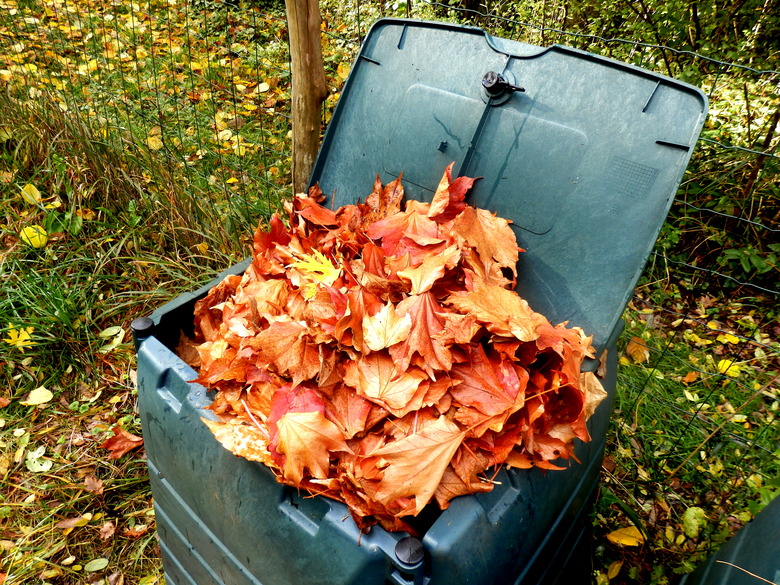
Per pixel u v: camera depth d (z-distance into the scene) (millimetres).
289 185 3230
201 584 1578
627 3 3285
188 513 1420
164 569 1797
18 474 2227
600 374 1387
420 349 1159
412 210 1517
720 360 2738
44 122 3275
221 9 5191
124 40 4754
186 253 2920
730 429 2307
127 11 5219
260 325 1364
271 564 1200
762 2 3031
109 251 2814
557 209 1419
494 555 1078
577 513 1469
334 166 1812
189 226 2936
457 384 1165
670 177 1286
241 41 4930
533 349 1180
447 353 1162
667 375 2600
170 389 1337
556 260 1416
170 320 1511
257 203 2988
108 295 2779
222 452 1228
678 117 1288
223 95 4109
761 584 1164
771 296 3033
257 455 1146
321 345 1208
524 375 1146
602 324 1346
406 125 1662
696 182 3242
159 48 4688
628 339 2682
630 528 1947
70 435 2357
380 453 1062
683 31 3164
